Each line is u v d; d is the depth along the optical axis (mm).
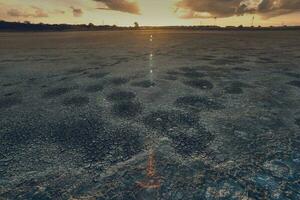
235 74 9297
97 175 3107
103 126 4621
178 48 20094
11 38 37594
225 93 6711
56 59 14000
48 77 9117
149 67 11008
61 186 2912
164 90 7113
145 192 2756
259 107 5516
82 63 12398
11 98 6516
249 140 3957
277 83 7746
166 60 13211
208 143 3881
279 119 4805
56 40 32094
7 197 2748
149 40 31328
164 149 3727
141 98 6340
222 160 3389
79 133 4344
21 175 3146
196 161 3373
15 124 4770
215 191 2754
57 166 3332
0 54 16641
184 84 7832
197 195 2693
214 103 5852
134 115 5156
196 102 5949
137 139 4074
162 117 5008
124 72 9891
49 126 4656
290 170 3123
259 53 15945
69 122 4836
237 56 14594
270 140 3945
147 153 3621
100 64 12031
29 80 8648
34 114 5309
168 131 4355
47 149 3801
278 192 2715
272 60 12781
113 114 5234
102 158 3514
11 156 3615
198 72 9781
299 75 8898
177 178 3000
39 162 3441
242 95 6496
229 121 4746
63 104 5957
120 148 3789
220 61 12680
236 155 3512
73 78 8875
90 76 9195
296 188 2777
